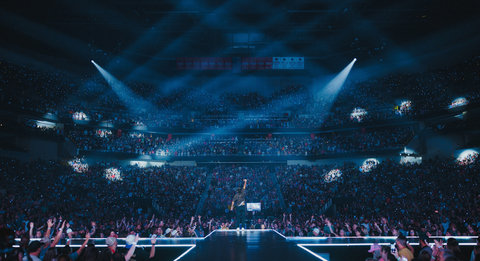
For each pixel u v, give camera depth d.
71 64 45.84
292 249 8.24
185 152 47.16
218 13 38.84
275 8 38.03
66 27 42.00
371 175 38.03
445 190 30.31
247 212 34.75
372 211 30.84
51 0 36.66
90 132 42.56
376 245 9.65
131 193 35.59
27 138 34.50
